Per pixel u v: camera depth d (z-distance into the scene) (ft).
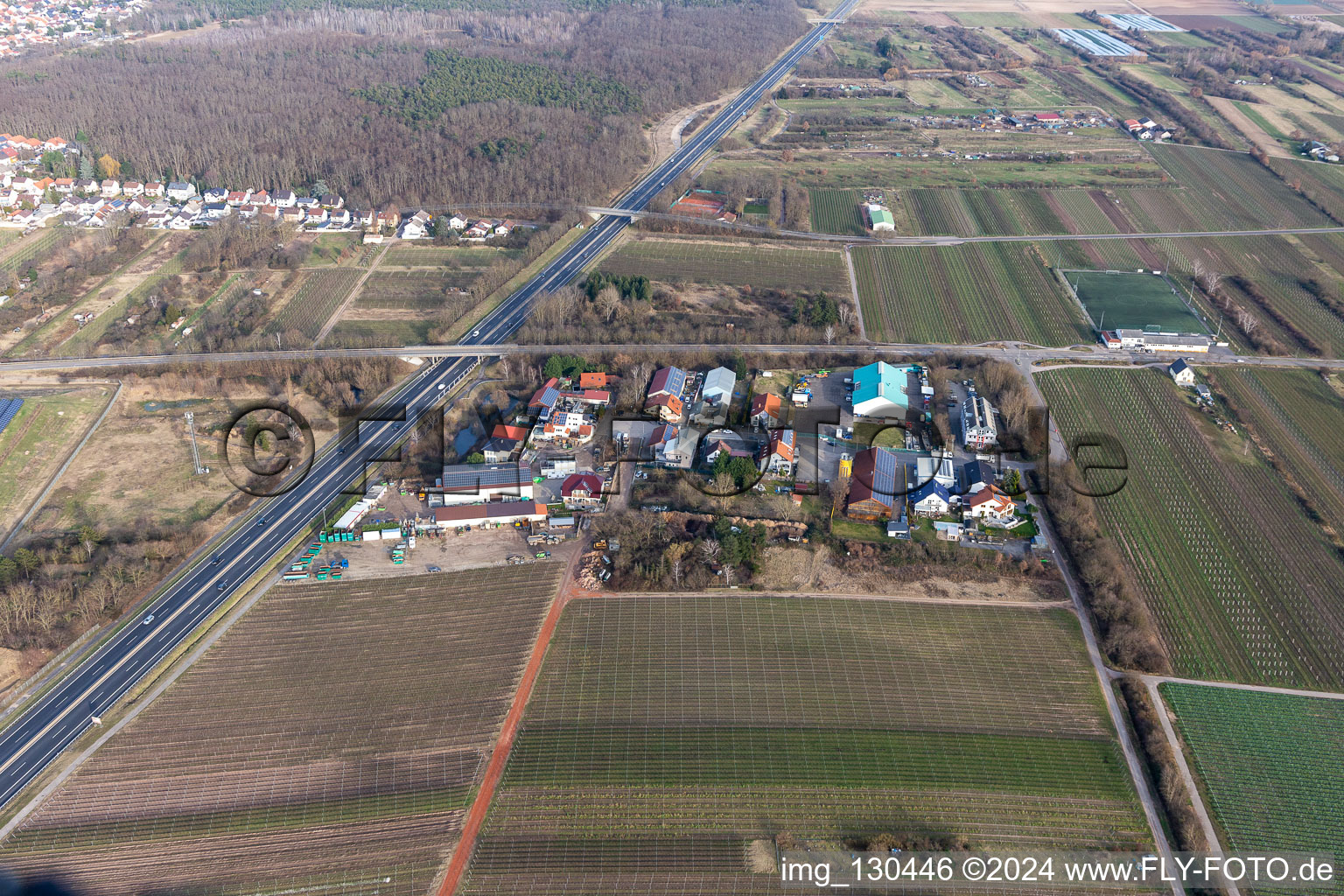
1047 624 558.56
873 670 524.11
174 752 477.36
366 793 455.22
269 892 409.49
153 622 558.56
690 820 438.40
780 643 542.16
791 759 468.75
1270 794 453.17
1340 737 484.74
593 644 542.16
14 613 544.21
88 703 504.84
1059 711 499.10
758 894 404.57
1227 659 536.83
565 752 474.49
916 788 454.40
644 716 495.00
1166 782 452.35
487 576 596.70
